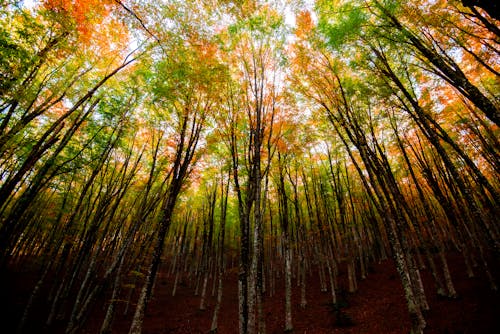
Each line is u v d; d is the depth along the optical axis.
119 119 12.17
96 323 15.09
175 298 21.97
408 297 7.84
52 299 17.06
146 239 15.64
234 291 24.22
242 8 10.05
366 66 10.12
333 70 10.60
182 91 9.85
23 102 6.99
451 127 13.52
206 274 19.22
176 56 8.97
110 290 20.52
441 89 11.26
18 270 20.55
